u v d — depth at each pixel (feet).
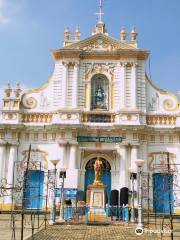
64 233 75.66
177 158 138.31
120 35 149.07
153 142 139.95
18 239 65.36
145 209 130.52
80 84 144.77
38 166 137.80
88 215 96.68
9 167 136.77
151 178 135.85
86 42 146.92
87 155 139.64
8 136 139.74
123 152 135.95
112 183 135.74
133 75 143.84
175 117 141.59
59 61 147.13
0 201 133.18
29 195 134.10
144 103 142.51
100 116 141.38
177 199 116.67
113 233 76.64
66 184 128.47
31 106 144.36
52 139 140.46
